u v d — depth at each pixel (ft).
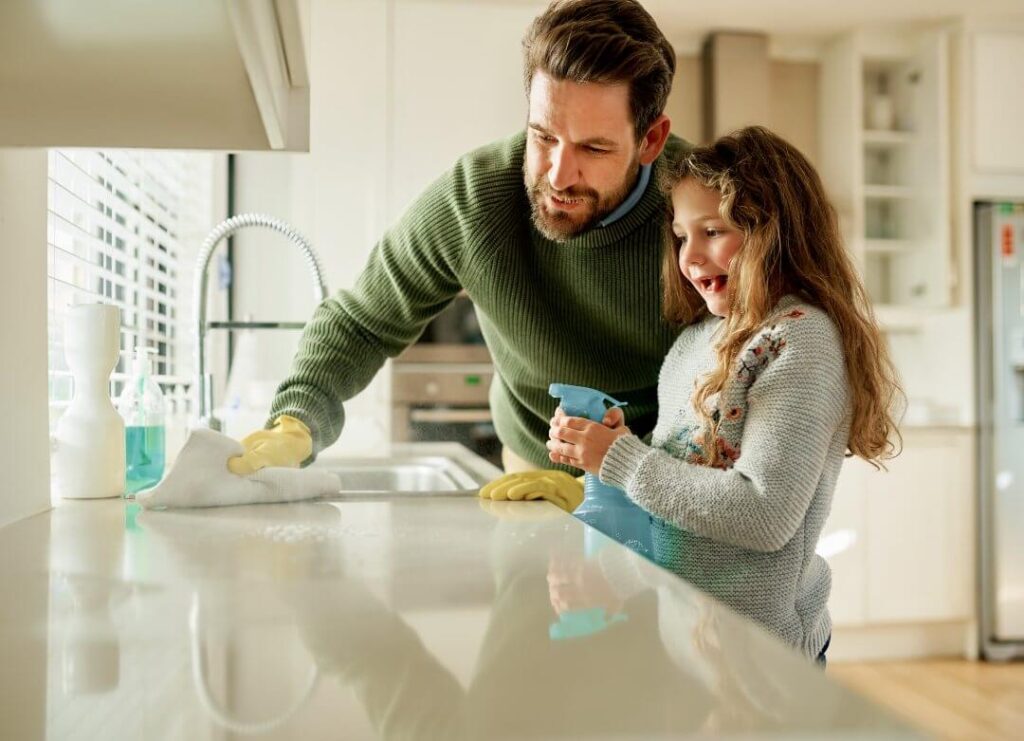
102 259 5.28
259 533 2.71
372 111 11.49
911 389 13.69
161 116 2.81
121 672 1.35
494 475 5.29
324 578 2.03
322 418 4.50
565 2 3.89
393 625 1.61
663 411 4.37
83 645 1.51
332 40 11.43
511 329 4.83
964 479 12.07
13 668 1.38
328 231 11.46
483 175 4.60
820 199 4.06
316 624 1.62
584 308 4.69
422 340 11.60
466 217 4.62
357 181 11.48
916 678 11.05
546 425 5.44
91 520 3.01
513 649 1.45
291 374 4.72
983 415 12.08
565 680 1.28
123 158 5.60
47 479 3.28
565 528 2.82
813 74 13.98
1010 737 8.68
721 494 3.32
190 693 1.25
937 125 12.37
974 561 12.07
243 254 11.41
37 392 3.20
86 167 4.82
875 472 11.87
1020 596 11.87
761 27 12.93
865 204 13.67
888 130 13.07
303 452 3.98
